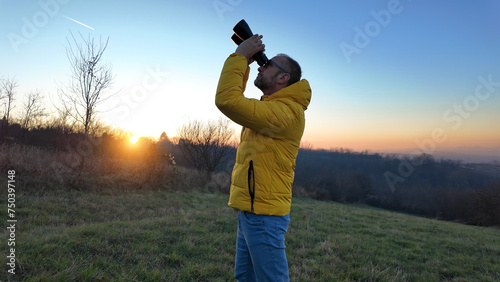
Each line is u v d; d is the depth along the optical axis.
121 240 3.75
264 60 1.71
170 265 3.25
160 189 10.14
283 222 1.58
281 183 1.56
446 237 7.17
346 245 4.97
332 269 3.71
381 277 3.65
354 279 3.59
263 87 1.74
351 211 11.70
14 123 10.73
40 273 2.48
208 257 3.61
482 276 4.11
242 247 1.74
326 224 7.21
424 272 4.09
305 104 1.70
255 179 1.52
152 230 4.46
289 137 1.56
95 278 2.56
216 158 15.38
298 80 1.74
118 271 2.81
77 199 6.70
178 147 15.88
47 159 8.39
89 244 3.35
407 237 6.59
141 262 3.11
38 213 5.10
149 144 11.48
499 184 26.17
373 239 5.94
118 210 6.42
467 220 26.67
